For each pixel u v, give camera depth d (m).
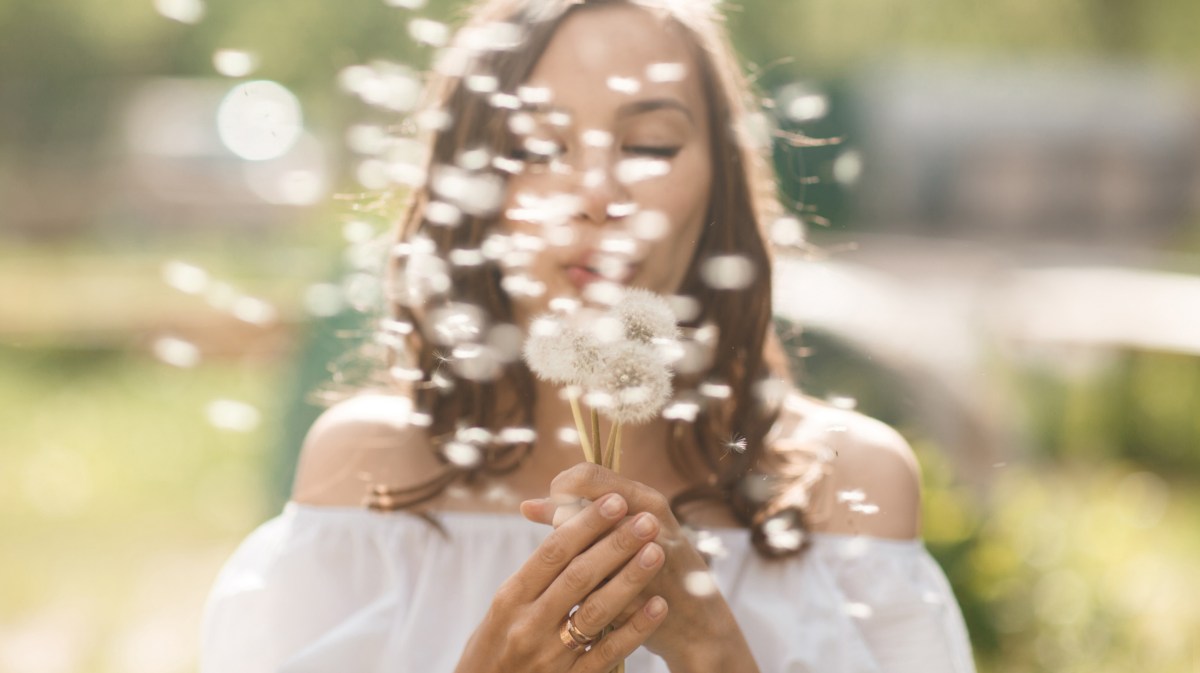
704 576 1.36
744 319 1.72
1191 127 13.16
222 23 12.25
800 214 1.82
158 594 5.60
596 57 1.56
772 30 11.52
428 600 1.69
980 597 4.57
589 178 1.52
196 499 7.04
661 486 1.77
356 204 1.75
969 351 5.21
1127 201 12.99
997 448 5.18
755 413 1.72
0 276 12.29
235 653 1.70
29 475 7.47
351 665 1.64
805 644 1.63
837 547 1.72
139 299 10.49
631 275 1.55
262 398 7.21
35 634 5.11
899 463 1.77
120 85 21.20
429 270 1.62
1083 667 4.56
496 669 1.40
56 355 10.11
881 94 12.36
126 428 8.21
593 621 1.35
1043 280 8.14
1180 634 4.74
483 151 1.55
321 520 1.76
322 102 11.04
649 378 1.32
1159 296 8.36
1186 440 7.75
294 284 6.03
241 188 14.71
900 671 1.67
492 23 1.61
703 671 1.43
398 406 1.82
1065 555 4.80
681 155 1.59
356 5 11.59
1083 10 13.33
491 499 1.74
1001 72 12.95
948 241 12.11
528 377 1.73
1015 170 12.80
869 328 4.62
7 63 21.19
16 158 20.06
